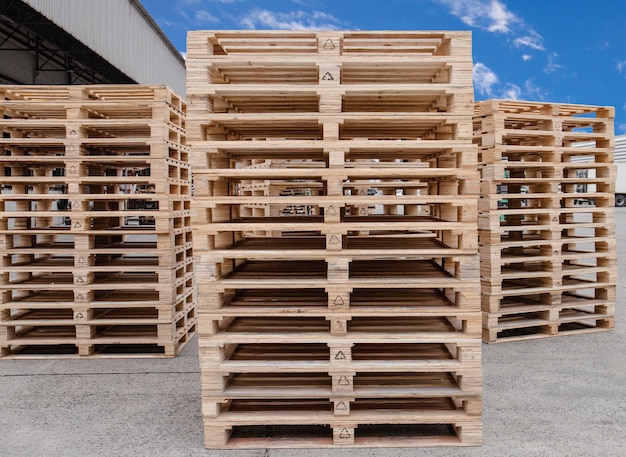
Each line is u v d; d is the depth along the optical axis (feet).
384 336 10.05
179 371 14.76
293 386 10.30
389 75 11.23
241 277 10.94
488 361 15.08
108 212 15.94
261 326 10.81
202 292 10.07
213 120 10.10
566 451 9.66
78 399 12.50
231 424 9.87
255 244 11.89
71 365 15.35
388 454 9.61
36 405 12.11
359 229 10.07
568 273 18.21
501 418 11.10
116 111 16.78
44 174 19.77
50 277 18.69
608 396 12.35
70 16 41.65
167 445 10.05
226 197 10.09
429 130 12.33
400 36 9.98
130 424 11.03
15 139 15.51
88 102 15.57
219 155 11.21
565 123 18.86
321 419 9.91
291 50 11.63
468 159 10.05
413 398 10.84
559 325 19.72
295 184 22.68
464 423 9.93
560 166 17.95
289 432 10.59
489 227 16.89
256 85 10.00
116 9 53.88
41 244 19.03
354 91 10.04
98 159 15.72
